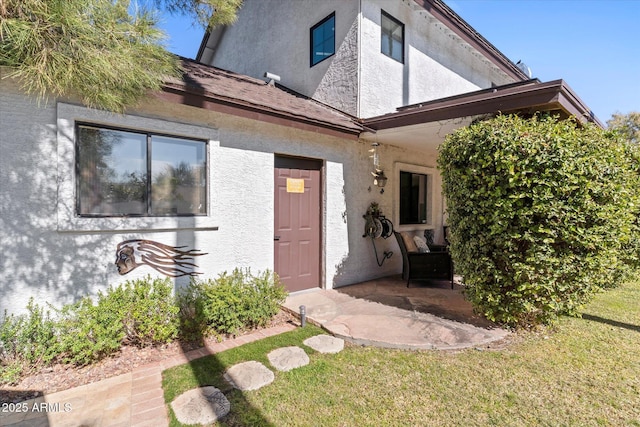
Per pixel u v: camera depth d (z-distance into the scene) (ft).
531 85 13.08
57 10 8.43
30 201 10.61
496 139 12.35
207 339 12.62
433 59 28.12
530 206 12.04
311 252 19.74
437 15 26.55
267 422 7.98
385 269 24.00
